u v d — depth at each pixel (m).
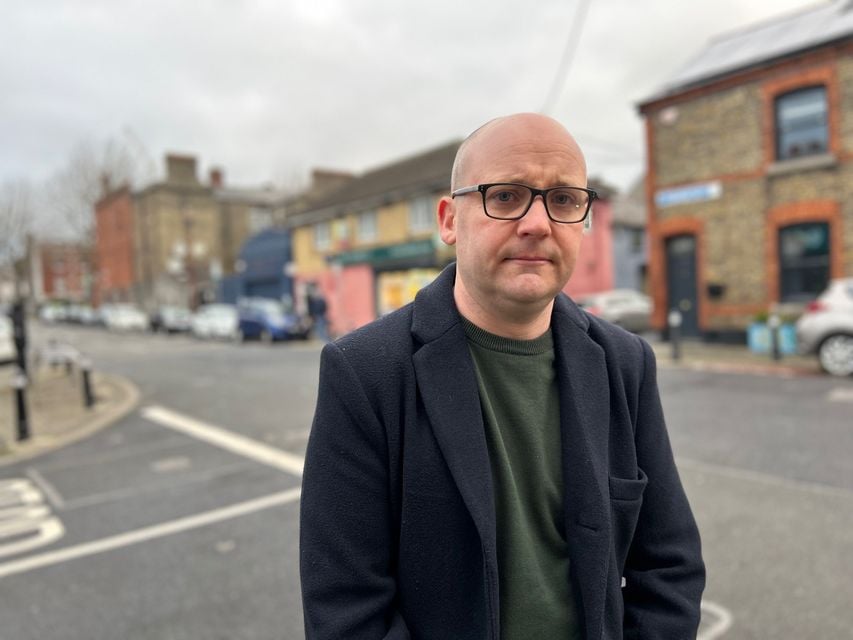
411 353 1.19
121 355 18.84
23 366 9.59
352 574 1.12
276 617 3.16
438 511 1.12
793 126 12.67
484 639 1.12
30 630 3.13
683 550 1.33
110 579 3.66
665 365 11.42
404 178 23.30
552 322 1.31
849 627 2.81
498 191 1.14
